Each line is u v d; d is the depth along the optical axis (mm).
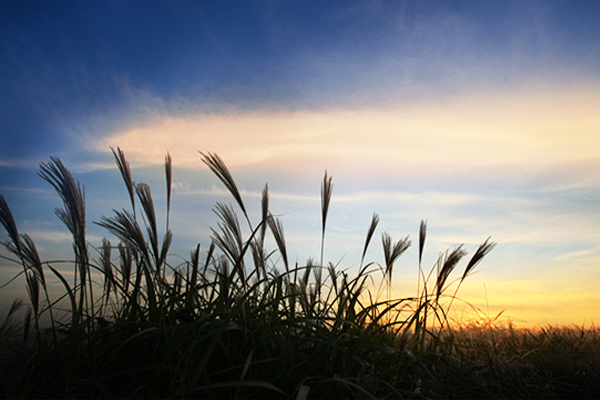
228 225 1803
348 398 1956
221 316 2066
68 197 1763
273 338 2250
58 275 1844
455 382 2490
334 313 2855
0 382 1959
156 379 1972
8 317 2350
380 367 2428
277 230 2654
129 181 2156
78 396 1846
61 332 2393
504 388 2635
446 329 3428
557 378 3102
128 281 2357
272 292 2559
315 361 2242
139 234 1956
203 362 1601
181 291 2494
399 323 2508
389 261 2994
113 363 2037
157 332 1884
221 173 2184
